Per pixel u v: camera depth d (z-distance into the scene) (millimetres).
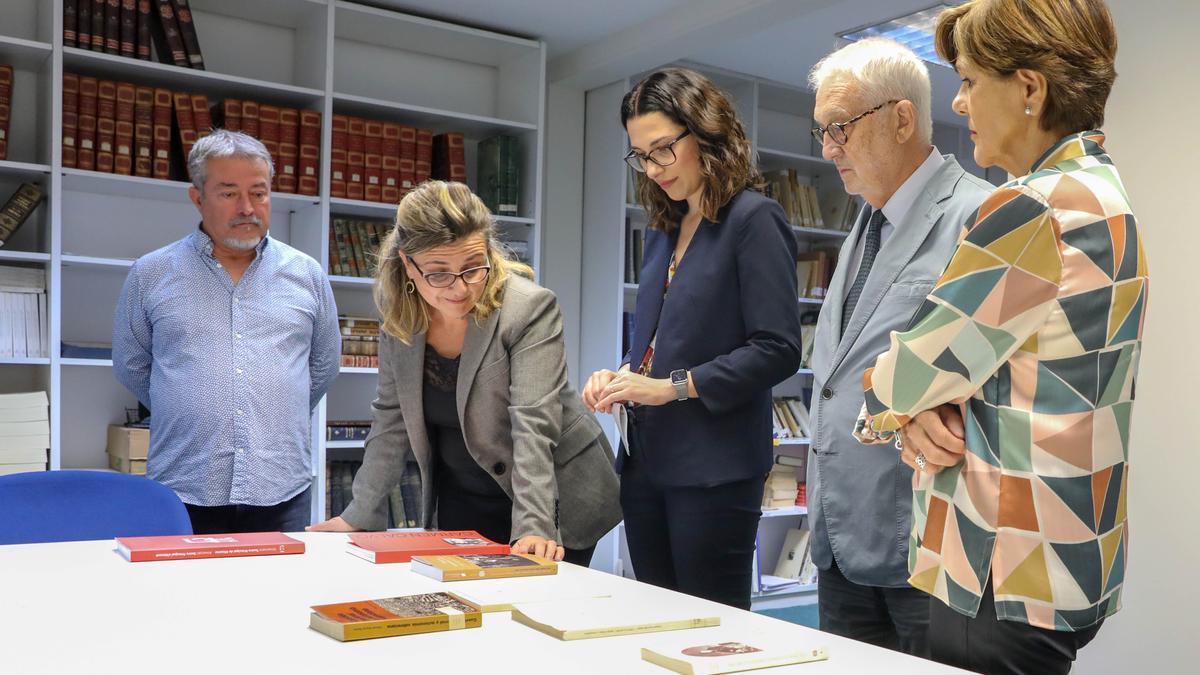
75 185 4172
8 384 4172
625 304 5703
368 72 5043
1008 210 1206
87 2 4020
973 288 1222
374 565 1861
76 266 4254
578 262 5730
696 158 2139
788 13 4461
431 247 1997
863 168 1987
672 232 2328
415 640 1326
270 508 3062
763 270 2084
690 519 2145
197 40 4273
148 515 2336
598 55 5246
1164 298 3080
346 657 1238
